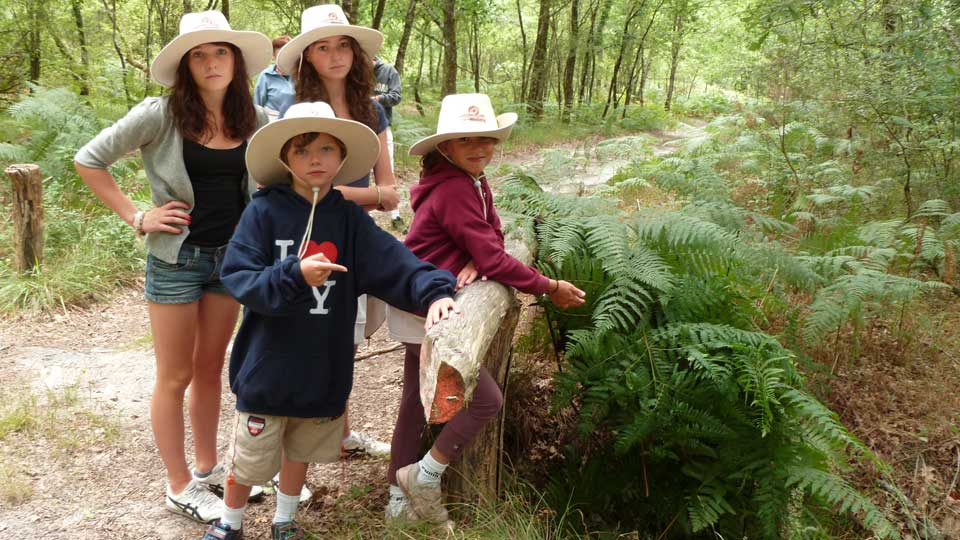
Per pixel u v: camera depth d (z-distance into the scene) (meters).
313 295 2.47
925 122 6.04
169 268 2.84
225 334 3.07
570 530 3.25
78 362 4.70
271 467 2.61
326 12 3.14
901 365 4.43
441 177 2.83
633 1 24.45
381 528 2.96
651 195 5.56
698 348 3.20
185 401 4.18
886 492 3.62
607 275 3.47
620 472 3.56
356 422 4.05
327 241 2.50
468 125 2.72
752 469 3.15
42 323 5.29
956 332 4.63
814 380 4.11
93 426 3.85
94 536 2.99
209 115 2.76
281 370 2.48
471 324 2.40
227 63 2.72
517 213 3.66
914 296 4.57
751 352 3.15
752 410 3.19
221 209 2.87
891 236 4.81
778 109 6.54
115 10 14.16
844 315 3.82
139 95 12.81
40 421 3.81
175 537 3.01
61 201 7.08
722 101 17.53
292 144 2.42
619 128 20.00
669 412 3.16
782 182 6.30
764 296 3.81
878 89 5.90
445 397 2.30
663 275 3.26
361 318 3.15
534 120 20.22
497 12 24.22
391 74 7.39
